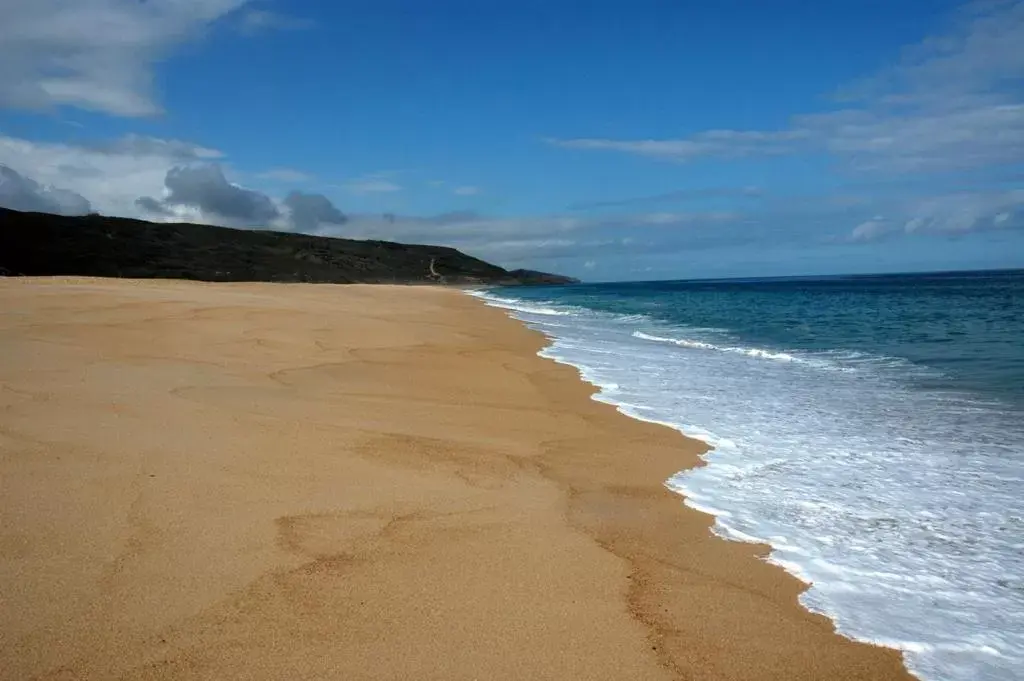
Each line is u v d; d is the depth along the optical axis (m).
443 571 3.90
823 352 14.29
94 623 3.17
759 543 4.54
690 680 3.00
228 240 76.88
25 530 4.05
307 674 2.89
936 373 11.38
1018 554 4.37
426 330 16.02
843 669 3.16
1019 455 6.52
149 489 4.79
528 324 21.44
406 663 3.00
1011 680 3.09
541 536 4.50
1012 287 55.59
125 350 10.38
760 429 7.60
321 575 3.76
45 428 6.01
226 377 8.98
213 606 3.37
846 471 6.09
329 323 15.55
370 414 7.59
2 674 2.78
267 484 5.07
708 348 15.16
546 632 3.31
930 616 3.64
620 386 10.18
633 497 5.40
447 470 5.77
